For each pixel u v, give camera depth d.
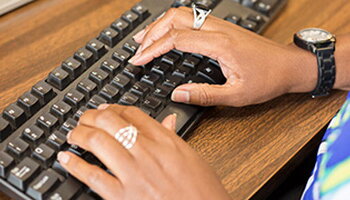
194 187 0.48
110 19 0.73
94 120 0.51
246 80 0.61
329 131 0.58
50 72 0.59
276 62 0.62
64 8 0.73
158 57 0.63
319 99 0.65
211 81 0.62
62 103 0.56
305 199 0.55
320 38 0.65
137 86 0.59
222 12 0.72
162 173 0.48
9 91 0.60
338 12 0.77
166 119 0.55
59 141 0.52
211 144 0.58
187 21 0.66
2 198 0.51
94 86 0.58
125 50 0.64
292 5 0.77
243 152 0.57
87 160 0.52
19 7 0.72
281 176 0.58
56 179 0.49
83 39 0.69
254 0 0.74
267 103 0.63
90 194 0.50
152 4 0.72
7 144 0.51
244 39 0.64
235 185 0.54
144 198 0.47
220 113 0.61
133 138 0.49
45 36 0.69
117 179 0.48
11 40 0.67
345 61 0.65
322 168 0.53
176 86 0.60
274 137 0.59
